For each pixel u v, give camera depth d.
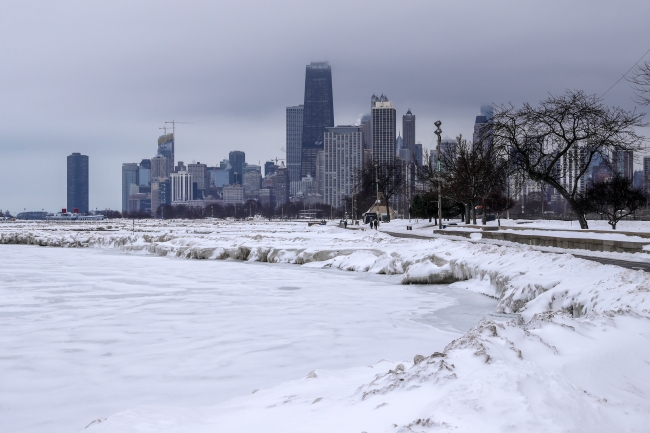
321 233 70.62
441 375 6.16
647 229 47.09
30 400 10.23
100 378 11.59
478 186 66.81
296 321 17.84
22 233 77.94
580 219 43.78
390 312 19.50
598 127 42.31
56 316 19.28
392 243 42.81
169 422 6.99
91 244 66.44
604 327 8.73
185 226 127.25
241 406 8.07
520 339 7.68
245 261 44.38
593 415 5.35
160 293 25.28
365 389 7.16
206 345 14.47
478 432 4.59
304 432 5.76
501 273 22.66
